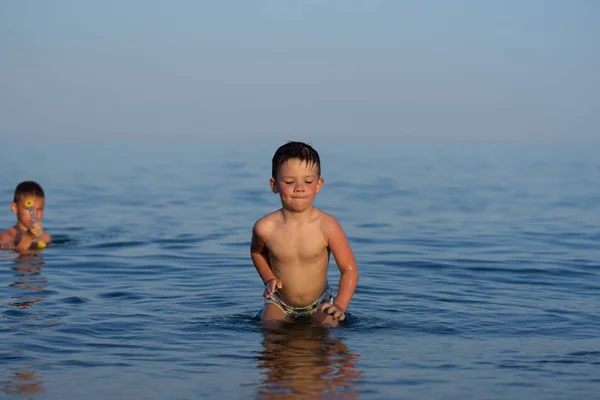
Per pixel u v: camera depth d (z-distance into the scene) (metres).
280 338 5.58
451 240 11.29
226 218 13.79
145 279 8.10
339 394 4.33
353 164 29.80
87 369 4.78
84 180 21.16
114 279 8.09
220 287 7.64
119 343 5.40
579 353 5.16
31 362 4.91
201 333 5.71
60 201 16.34
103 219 13.59
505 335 5.70
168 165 27.81
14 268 8.77
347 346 5.36
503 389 4.41
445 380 4.57
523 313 6.45
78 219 13.59
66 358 5.02
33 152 35.59
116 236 11.49
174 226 12.67
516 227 12.81
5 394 4.32
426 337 5.63
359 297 7.13
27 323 5.96
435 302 6.92
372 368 4.81
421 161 32.06
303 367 4.84
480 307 6.70
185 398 4.25
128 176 22.72
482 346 5.36
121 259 9.43
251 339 5.55
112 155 34.28
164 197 17.25
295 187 6.20
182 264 9.07
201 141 58.84
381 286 7.69
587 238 11.48
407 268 8.84
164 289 7.53
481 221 13.65
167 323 6.03
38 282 7.90
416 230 12.42
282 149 6.31
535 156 36.78
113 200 16.61
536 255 9.83
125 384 4.50
